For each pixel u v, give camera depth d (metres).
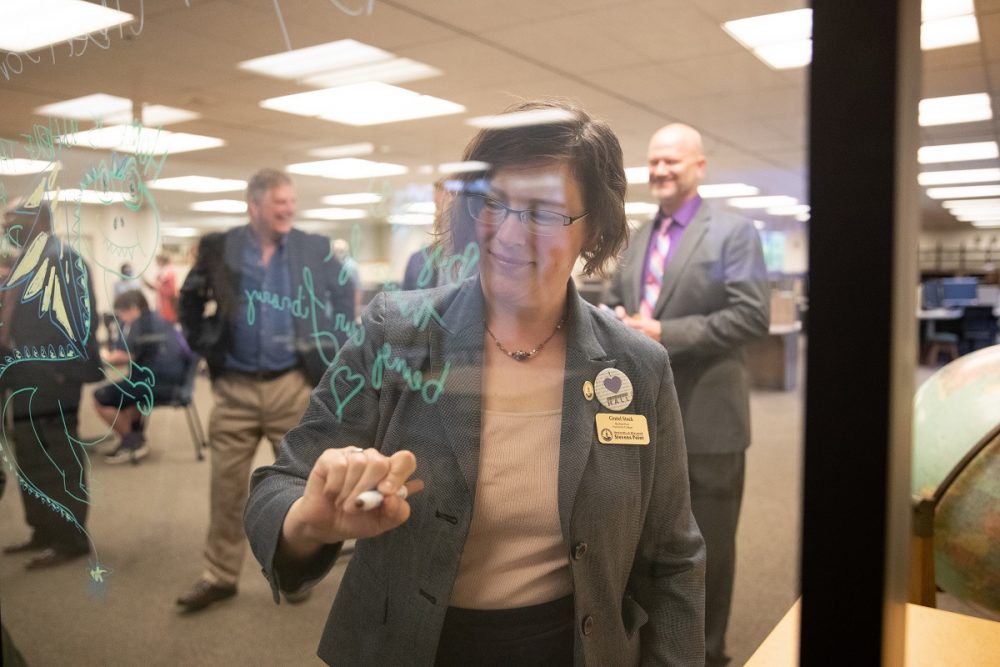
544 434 0.71
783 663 0.76
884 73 0.47
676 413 0.76
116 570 1.31
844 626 0.50
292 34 0.90
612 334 0.76
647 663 0.78
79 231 1.09
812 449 0.50
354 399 0.77
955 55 1.62
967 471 1.13
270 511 0.72
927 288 7.47
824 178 0.49
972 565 1.15
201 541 1.28
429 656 0.72
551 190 0.69
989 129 2.38
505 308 0.73
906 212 0.49
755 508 0.76
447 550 0.72
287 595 0.75
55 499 1.29
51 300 1.14
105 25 1.00
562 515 0.71
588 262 0.74
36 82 1.07
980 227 8.45
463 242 0.74
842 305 0.49
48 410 1.21
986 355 1.26
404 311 0.76
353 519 0.68
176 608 1.28
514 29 0.85
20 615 1.30
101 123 1.05
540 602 0.72
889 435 0.48
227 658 1.18
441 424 0.73
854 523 0.49
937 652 0.92
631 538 0.75
